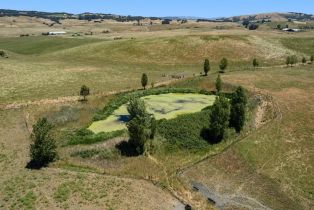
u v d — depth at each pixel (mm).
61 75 97000
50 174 48406
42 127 50906
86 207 41781
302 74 94375
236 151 55531
